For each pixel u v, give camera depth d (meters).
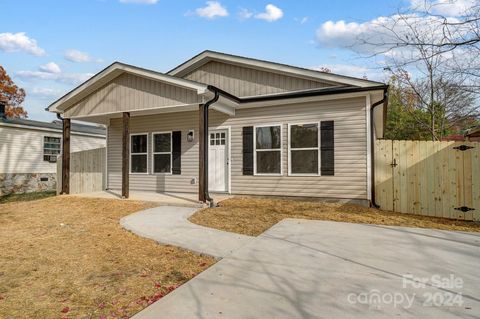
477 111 9.77
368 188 8.51
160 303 2.94
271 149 9.88
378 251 4.53
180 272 3.93
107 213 7.88
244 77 10.65
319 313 2.68
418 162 7.91
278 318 2.61
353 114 8.82
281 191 9.68
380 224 6.58
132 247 5.05
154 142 11.79
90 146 21.22
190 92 8.53
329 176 9.06
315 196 9.23
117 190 12.33
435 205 7.68
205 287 3.29
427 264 3.96
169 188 11.46
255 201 9.28
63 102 10.50
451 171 7.57
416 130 20.42
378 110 10.30
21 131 16.53
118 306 3.03
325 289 3.20
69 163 11.09
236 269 3.83
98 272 3.97
